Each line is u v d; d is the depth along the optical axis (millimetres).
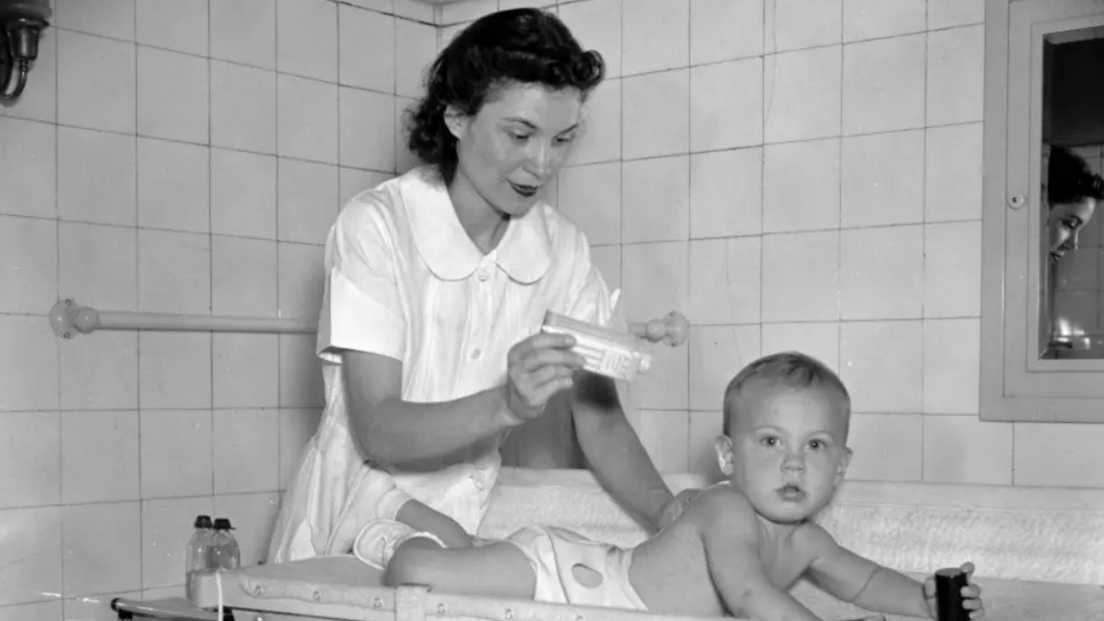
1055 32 2135
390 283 1590
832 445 1401
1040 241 2162
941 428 2225
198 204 2336
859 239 2318
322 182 2582
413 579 1292
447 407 1427
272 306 2467
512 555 1320
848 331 2326
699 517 1334
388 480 1645
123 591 2184
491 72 1497
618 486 1749
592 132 2660
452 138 1665
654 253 2572
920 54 2262
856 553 1637
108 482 2172
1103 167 2191
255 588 1356
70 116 2135
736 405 1442
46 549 2078
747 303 2447
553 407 2451
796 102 2396
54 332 2094
